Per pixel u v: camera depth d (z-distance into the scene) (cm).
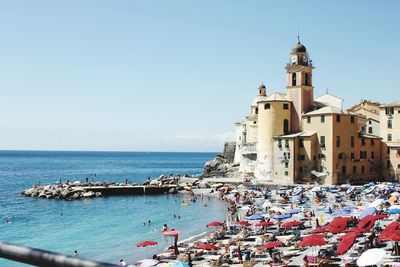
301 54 12556
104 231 7244
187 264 4094
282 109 12269
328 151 11344
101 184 13950
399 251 4003
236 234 5991
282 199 8781
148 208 10125
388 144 11919
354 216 5841
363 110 13900
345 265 3547
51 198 12331
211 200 11194
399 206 5338
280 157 11900
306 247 4666
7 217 8888
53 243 6334
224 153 18200
